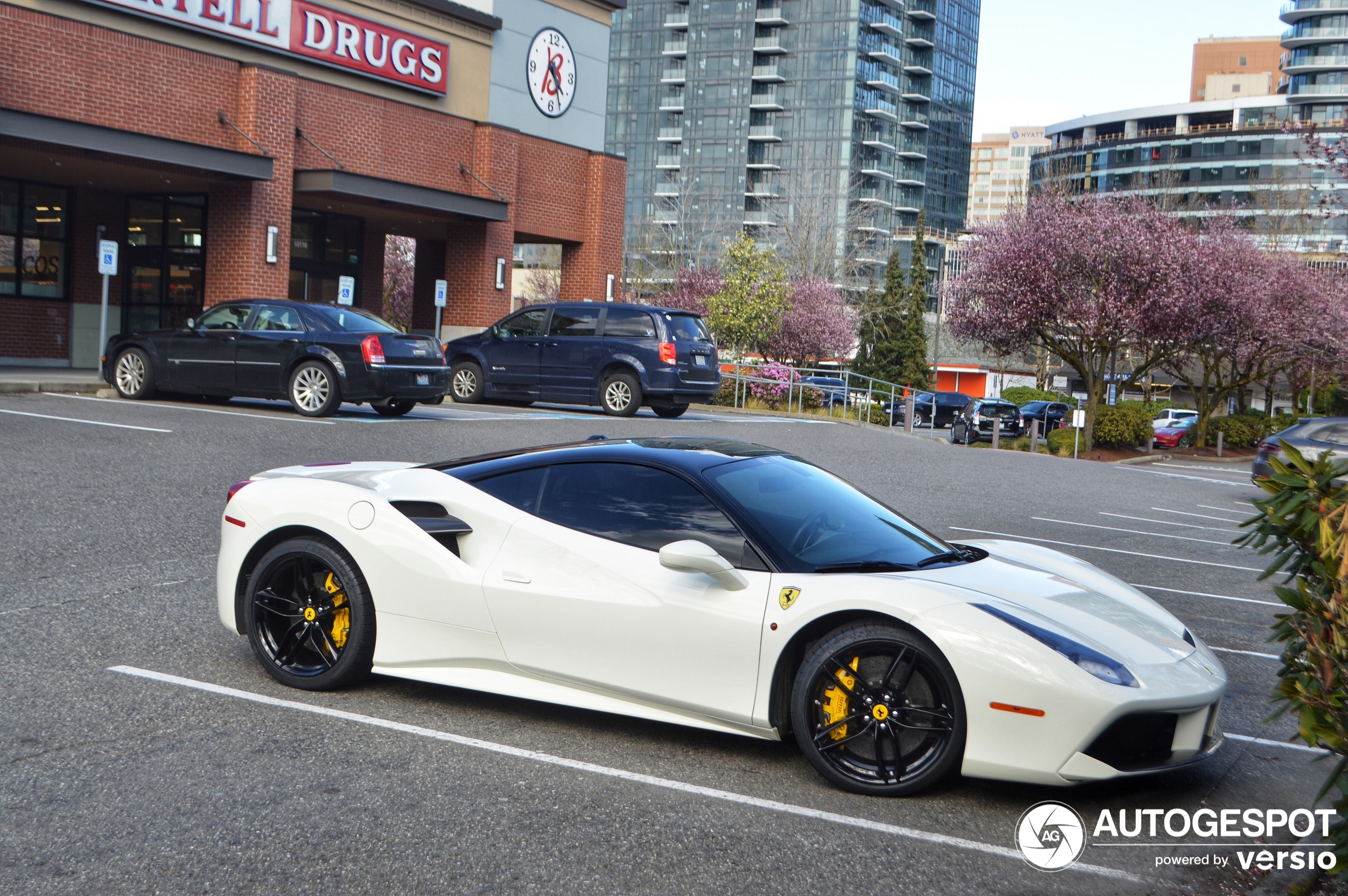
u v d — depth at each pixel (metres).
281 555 4.73
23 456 9.88
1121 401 48.25
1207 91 153.50
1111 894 3.23
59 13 17.95
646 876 3.17
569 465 4.59
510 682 4.43
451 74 24.66
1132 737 3.70
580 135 28.25
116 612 5.73
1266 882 3.33
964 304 33.56
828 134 103.44
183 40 19.67
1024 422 38.62
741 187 105.56
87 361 21.94
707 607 4.06
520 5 26.19
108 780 3.68
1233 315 33.22
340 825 3.41
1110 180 120.62
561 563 4.34
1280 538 3.21
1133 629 4.02
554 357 18.48
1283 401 70.00
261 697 4.60
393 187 21.81
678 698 4.11
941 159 115.31
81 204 21.61
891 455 16.52
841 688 3.89
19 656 4.93
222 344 14.36
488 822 3.48
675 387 17.91
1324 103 112.56
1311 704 2.79
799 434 18.34
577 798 3.71
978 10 119.31
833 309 48.50
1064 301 31.31
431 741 4.19
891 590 3.88
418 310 28.84
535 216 27.06
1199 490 17.28
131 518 7.95
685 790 3.83
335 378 13.89
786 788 3.89
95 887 2.97
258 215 20.39
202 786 3.66
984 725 3.68
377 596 4.60
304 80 21.56
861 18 102.62
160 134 19.39
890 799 3.83
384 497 4.70
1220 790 4.10
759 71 105.19
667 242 54.34
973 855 3.43
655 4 108.56
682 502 4.34
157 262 22.08
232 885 3.01
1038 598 4.07
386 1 23.02
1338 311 35.31
